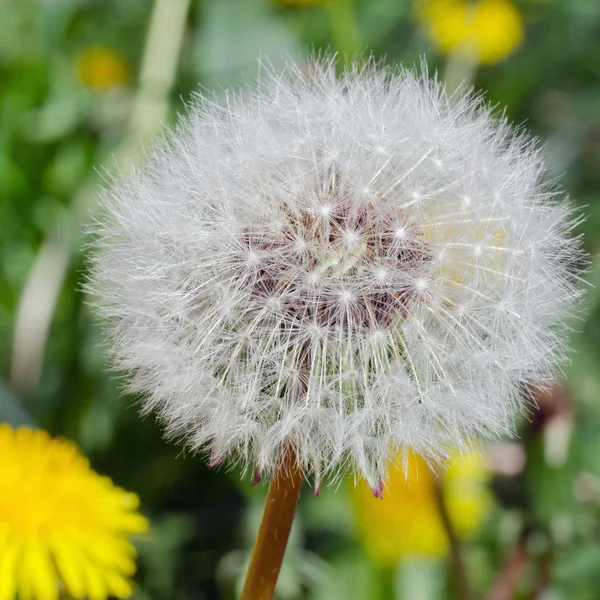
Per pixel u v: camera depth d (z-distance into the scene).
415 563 0.16
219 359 0.10
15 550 0.12
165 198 0.11
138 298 0.11
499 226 0.11
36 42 0.22
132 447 0.18
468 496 0.16
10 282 0.20
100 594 0.12
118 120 0.21
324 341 0.10
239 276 0.11
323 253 0.11
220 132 0.11
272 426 0.10
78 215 0.19
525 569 0.15
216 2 0.21
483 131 0.12
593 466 0.15
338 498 0.16
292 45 0.21
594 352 0.18
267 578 0.10
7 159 0.20
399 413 0.10
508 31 0.22
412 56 0.23
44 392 0.18
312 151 0.11
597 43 0.23
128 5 0.23
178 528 0.17
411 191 0.11
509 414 0.11
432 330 0.11
